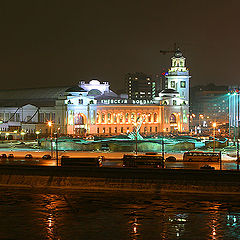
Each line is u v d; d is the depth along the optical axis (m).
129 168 121.38
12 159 158.75
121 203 105.31
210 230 88.50
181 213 97.75
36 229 89.25
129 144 192.88
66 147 198.75
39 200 108.00
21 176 123.31
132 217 95.25
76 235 86.50
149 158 132.38
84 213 97.88
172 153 184.12
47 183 121.19
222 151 192.62
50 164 141.75
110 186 118.12
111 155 171.25
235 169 131.38
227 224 91.38
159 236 85.94
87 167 124.25
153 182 117.00
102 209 100.69
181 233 87.12
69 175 121.12
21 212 98.69
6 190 118.62
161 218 94.81
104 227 90.12
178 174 116.56
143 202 106.12
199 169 125.75
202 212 98.44
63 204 104.56
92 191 117.00
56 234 87.00
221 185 114.06
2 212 98.69
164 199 108.88
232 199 108.94
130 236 85.94
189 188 114.81
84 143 197.38
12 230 88.88
